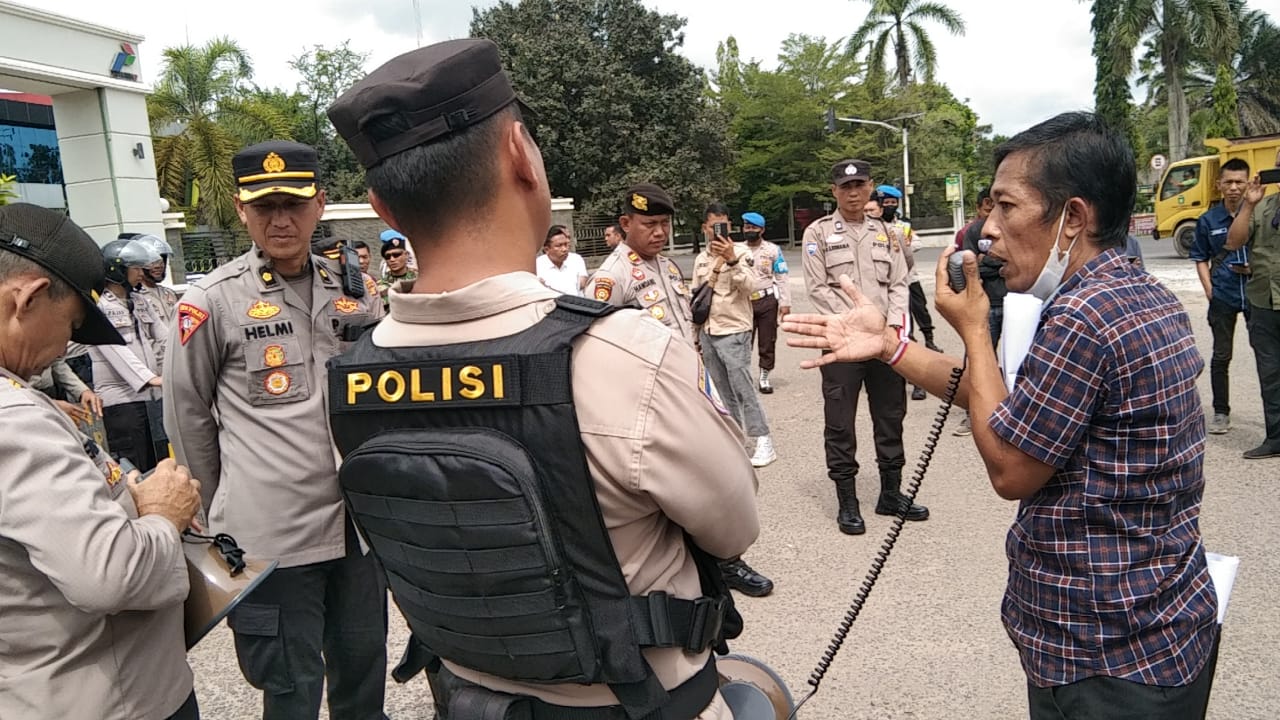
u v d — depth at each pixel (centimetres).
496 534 105
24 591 139
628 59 3144
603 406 105
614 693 114
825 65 3891
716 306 546
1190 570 148
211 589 167
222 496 240
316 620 243
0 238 145
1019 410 144
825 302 469
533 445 105
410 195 113
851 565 396
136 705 151
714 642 124
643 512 110
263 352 239
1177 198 1794
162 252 539
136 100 1140
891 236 481
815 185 3912
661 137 3098
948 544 411
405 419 116
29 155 1945
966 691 288
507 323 112
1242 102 4194
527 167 118
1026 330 155
